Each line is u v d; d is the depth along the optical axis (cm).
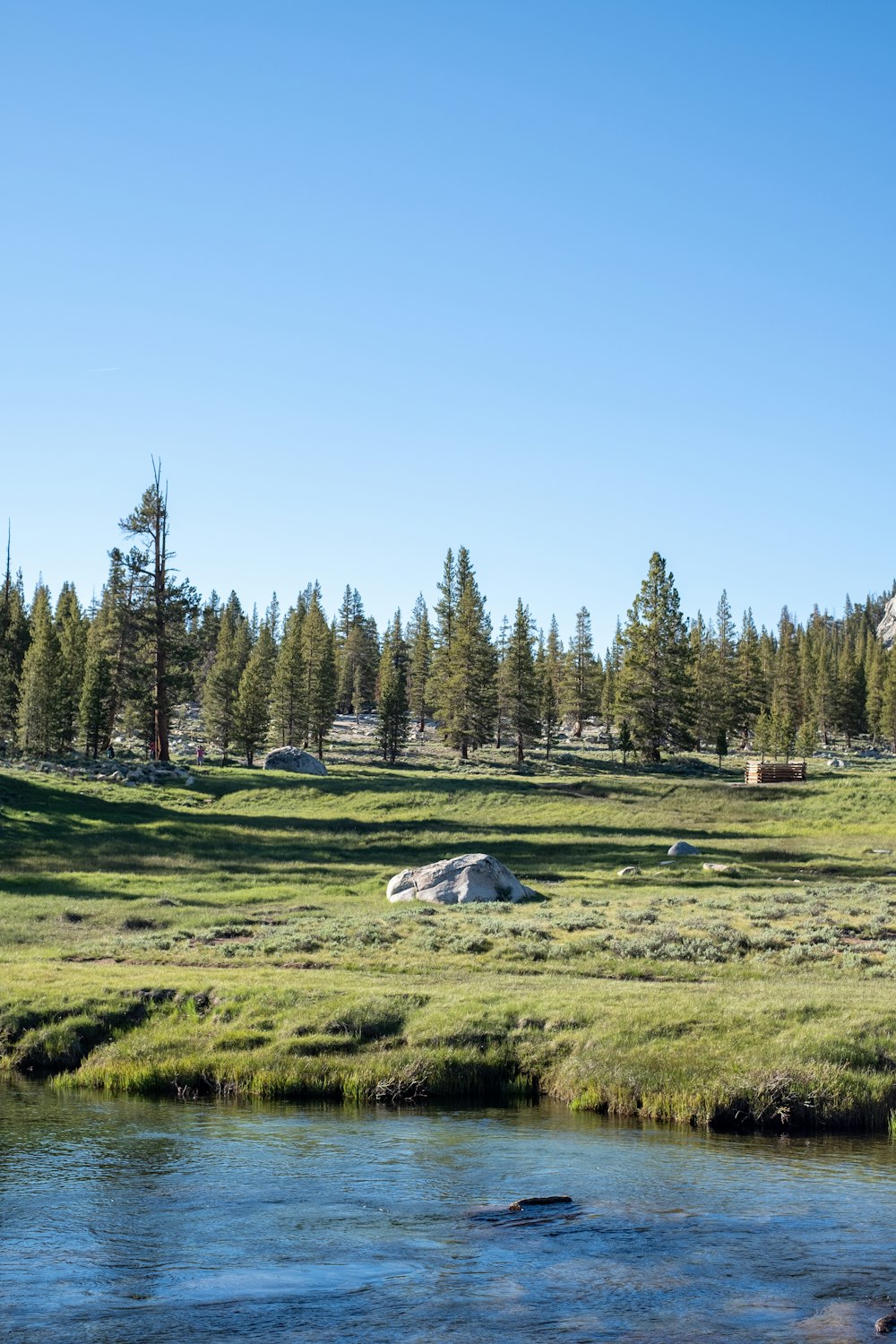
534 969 2720
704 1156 1488
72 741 9844
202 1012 2306
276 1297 969
